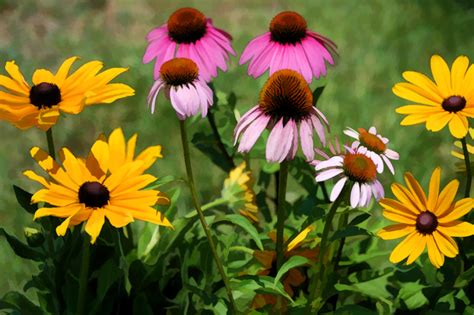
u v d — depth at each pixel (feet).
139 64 7.82
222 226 4.18
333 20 9.07
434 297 3.35
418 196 3.19
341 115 6.66
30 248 3.31
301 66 3.50
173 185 5.70
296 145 3.02
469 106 3.26
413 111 3.29
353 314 3.22
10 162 6.23
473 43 8.27
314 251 3.36
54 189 3.07
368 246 3.54
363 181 3.02
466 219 3.34
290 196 5.51
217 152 3.99
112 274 3.24
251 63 3.55
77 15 9.65
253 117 3.06
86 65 3.25
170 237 3.46
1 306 3.33
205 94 3.14
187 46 3.64
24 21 9.44
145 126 6.63
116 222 3.00
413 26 8.77
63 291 3.32
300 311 3.20
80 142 6.63
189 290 3.25
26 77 7.84
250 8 9.84
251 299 3.27
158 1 10.15
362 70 7.66
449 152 6.21
